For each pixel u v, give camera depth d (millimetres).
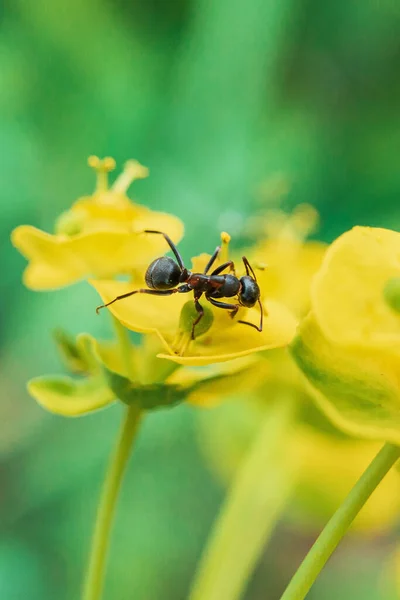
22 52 172
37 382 101
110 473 100
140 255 102
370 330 89
